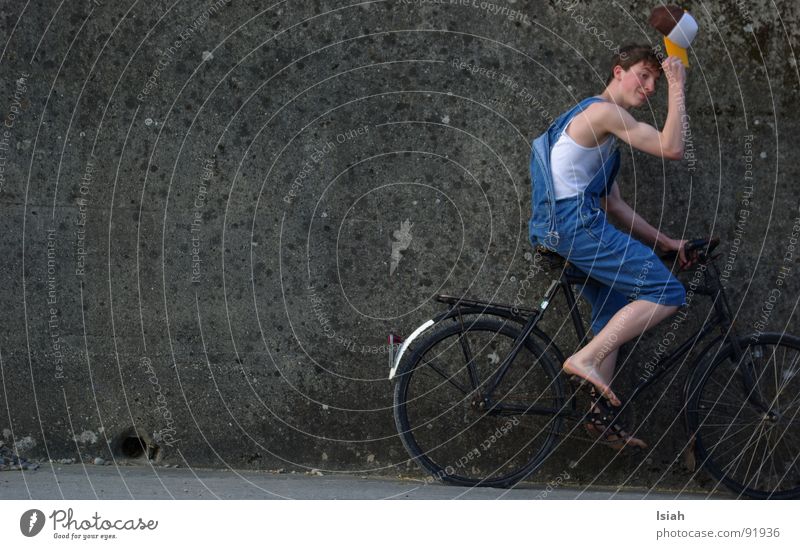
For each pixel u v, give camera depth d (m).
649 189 11.65
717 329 11.76
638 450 12.00
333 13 11.54
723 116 11.58
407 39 11.55
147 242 11.84
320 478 11.80
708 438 11.98
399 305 11.83
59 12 11.65
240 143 11.71
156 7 11.61
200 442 12.10
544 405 11.84
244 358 11.98
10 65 11.68
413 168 11.67
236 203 11.77
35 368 12.04
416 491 11.10
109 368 12.03
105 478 11.34
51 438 12.15
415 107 11.60
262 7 11.55
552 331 11.77
